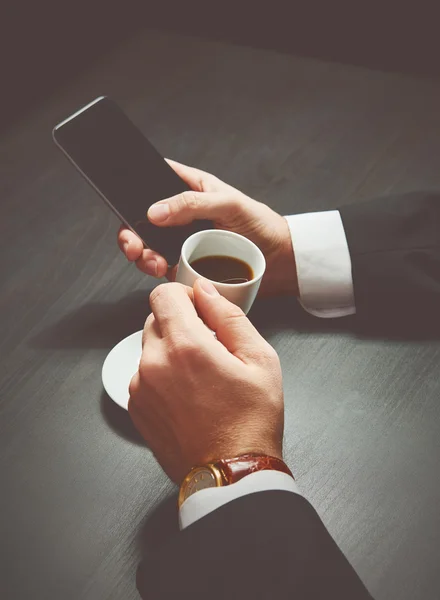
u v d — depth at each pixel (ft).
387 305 4.22
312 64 6.35
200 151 5.35
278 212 4.86
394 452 3.45
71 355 3.84
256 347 2.87
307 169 5.24
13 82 7.13
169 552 2.58
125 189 4.01
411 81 6.22
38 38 7.84
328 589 2.49
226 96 5.93
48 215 4.70
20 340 3.91
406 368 3.88
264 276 4.36
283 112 5.79
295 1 9.99
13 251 4.43
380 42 9.85
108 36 8.02
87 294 4.21
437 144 5.55
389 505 3.21
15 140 5.28
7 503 3.14
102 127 4.05
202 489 2.70
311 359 3.92
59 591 2.85
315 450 3.43
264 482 2.67
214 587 2.49
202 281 2.97
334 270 4.24
